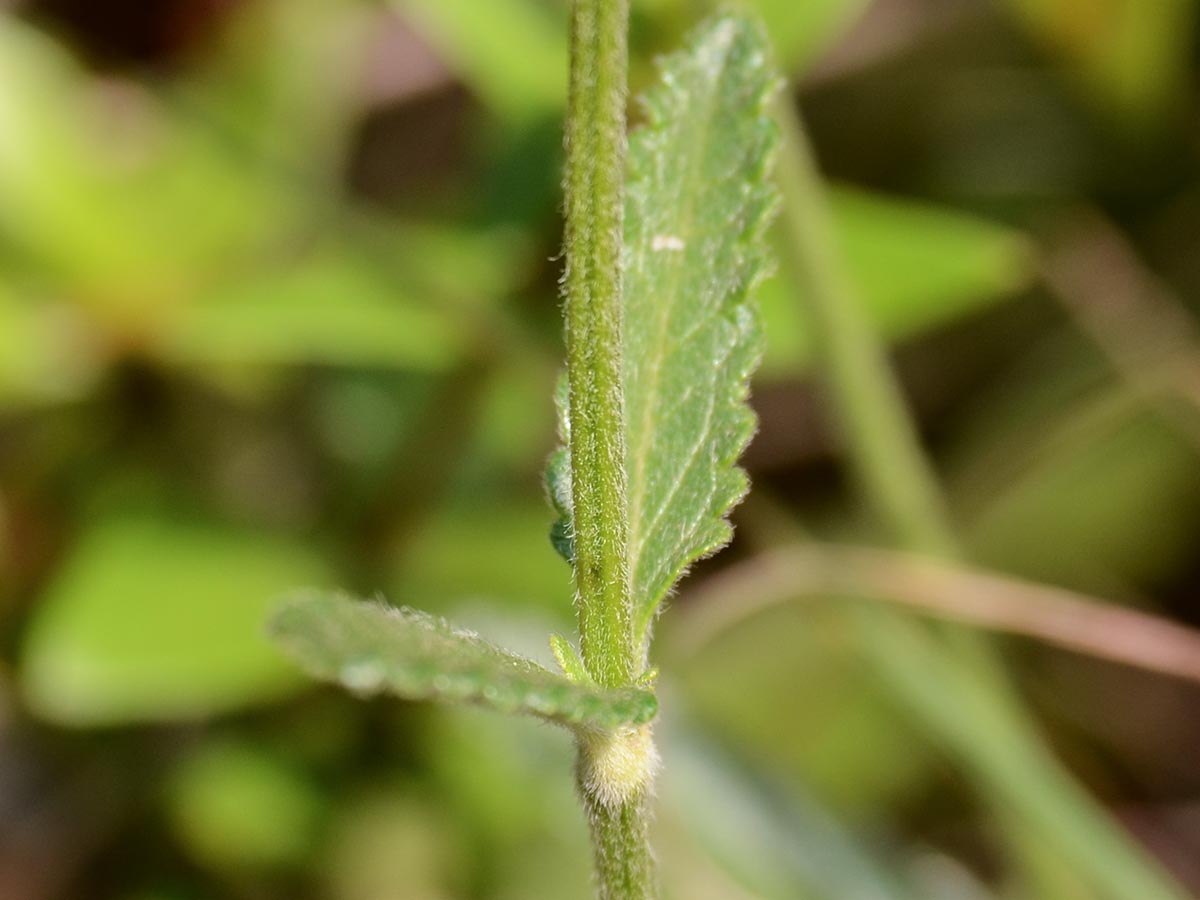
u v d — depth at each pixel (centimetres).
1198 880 35
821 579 29
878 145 41
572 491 15
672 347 17
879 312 30
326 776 34
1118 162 39
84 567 31
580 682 15
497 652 14
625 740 16
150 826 34
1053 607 28
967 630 29
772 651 35
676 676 30
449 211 35
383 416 35
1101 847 25
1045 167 40
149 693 29
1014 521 37
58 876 34
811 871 29
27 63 34
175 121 35
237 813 33
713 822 29
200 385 35
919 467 28
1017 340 39
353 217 33
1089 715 37
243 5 36
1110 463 37
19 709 34
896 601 28
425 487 33
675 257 17
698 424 17
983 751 27
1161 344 36
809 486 39
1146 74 38
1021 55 40
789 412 40
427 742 33
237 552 32
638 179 17
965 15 40
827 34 27
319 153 35
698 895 28
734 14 18
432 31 31
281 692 31
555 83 30
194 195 34
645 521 17
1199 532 37
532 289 31
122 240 33
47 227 33
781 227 27
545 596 32
